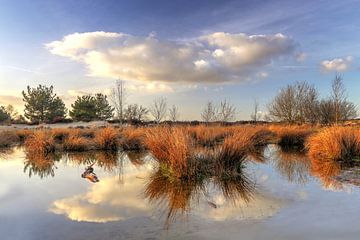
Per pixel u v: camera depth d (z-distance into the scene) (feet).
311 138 53.31
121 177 34.37
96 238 16.48
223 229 17.70
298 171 36.42
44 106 162.30
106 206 22.70
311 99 117.19
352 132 45.65
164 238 16.39
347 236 16.61
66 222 19.17
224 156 34.53
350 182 29.63
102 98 168.04
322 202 22.88
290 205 22.30
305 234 16.89
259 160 46.26
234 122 105.09
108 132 62.75
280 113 122.11
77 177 34.78
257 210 21.22
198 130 61.67
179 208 21.99
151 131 47.32
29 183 31.63
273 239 16.26
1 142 75.61
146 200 24.31
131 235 16.84
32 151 57.31
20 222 19.34
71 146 59.98
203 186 28.96
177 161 32.32
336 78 102.63
